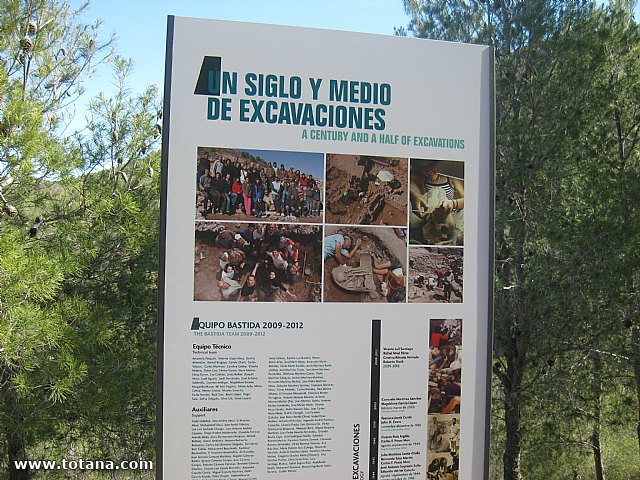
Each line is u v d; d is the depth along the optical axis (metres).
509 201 8.69
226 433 3.77
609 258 7.72
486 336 4.04
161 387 3.71
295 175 3.83
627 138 8.89
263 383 3.80
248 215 3.79
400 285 3.95
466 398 4.03
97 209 6.72
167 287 3.71
